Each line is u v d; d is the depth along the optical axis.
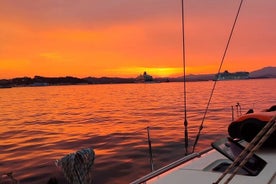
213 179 4.19
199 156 5.24
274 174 4.28
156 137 20.27
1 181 4.29
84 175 3.02
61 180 10.93
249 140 5.40
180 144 17.39
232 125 5.54
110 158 14.76
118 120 33.84
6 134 27.31
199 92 79.44
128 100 67.31
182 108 42.00
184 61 5.66
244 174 4.30
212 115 31.20
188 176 4.34
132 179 11.65
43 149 19.36
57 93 121.81
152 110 42.56
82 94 107.62
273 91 69.69
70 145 20.36
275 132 5.07
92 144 20.00
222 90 81.81
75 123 33.78
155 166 13.27
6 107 60.50
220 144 4.66
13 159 16.42
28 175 12.81
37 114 45.84
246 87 97.75
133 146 17.61
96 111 46.50
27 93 129.88
